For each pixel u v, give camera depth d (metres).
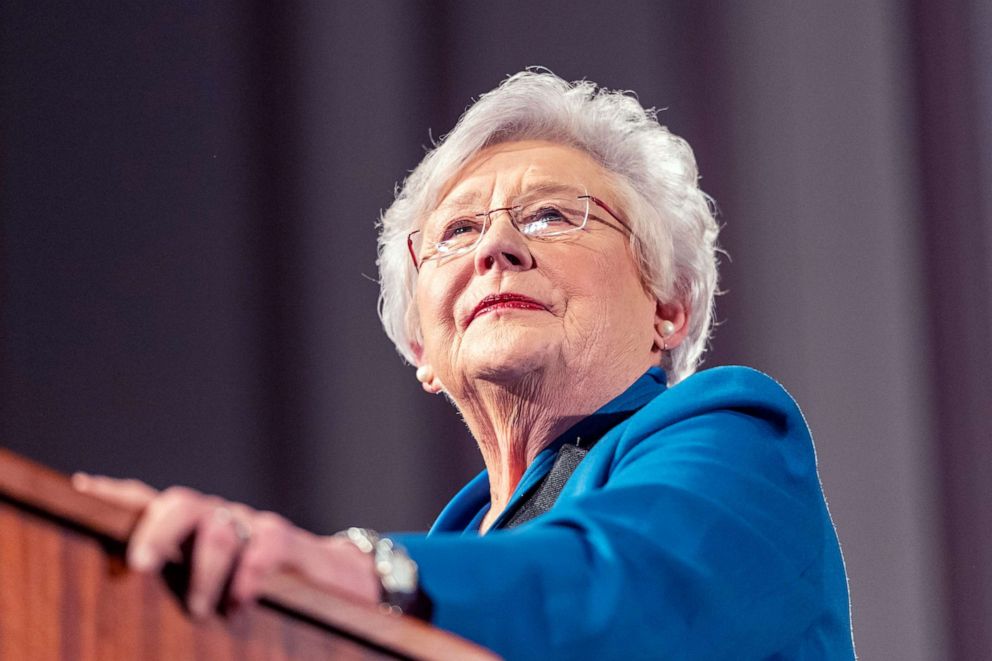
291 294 10.49
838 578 4.43
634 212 5.68
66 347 10.20
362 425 10.34
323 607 2.27
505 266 5.38
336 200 10.59
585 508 3.50
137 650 2.09
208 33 10.71
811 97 9.95
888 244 9.59
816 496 4.33
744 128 10.11
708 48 10.29
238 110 10.67
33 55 10.52
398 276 6.55
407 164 10.64
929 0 9.70
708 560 3.52
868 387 9.51
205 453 10.19
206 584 2.16
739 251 9.97
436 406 10.37
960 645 8.98
